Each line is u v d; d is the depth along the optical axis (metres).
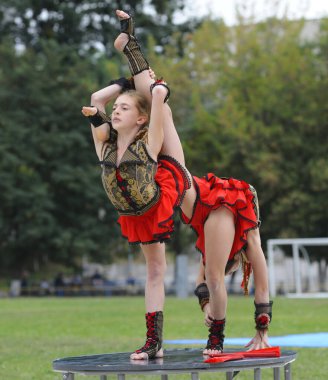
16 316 36.22
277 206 66.06
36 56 75.69
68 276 78.62
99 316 35.44
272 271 53.84
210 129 70.62
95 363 8.71
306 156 68.00
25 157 72.81
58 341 24.09
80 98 74.62
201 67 73.06
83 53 82.25
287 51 69.88
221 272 9.79
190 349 10.53
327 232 69.50
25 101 74.62
